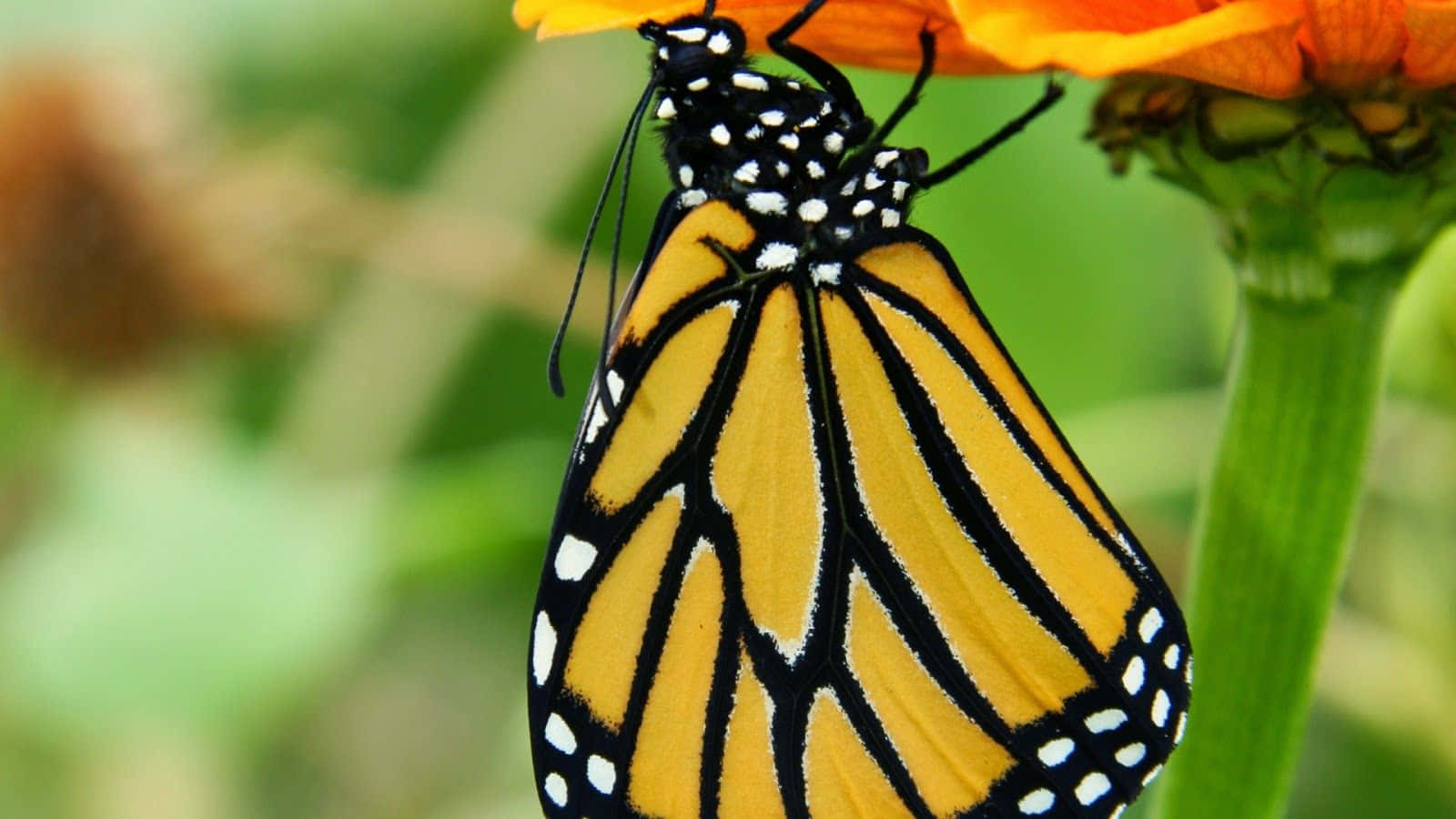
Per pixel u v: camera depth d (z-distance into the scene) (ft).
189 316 1.72
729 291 1.35
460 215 1.66
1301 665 1.38
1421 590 1.55
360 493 1.64
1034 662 1.36
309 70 1.74
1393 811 1.60
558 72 1.67
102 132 1.71
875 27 1.35
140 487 1.63
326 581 1.61
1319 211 1.35
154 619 1.61
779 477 1.36
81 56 1.73
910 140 1.49
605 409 1.34
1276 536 1.38
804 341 1.36
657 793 1.38
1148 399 1.53
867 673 1.37
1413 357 1.53
